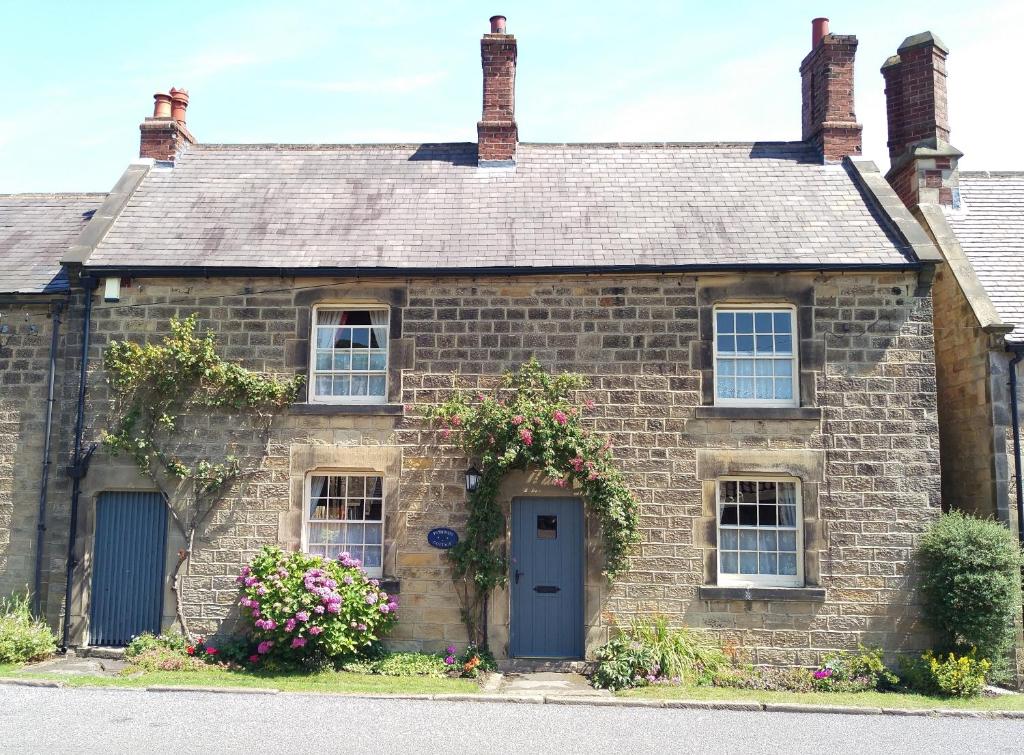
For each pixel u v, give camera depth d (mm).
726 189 13367
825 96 14094
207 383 11891
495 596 11422
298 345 11953
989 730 8820
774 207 12867
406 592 11469
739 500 11648
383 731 8242
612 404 11648
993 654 10734
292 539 11625
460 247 12172
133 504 11969
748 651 11180
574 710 9320
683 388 11641
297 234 12570
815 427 11500
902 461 11406
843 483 11406
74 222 14273
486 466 11383
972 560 10586
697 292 11797
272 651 10875
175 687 9664
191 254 12141
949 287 12789
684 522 11406
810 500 11391
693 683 10531
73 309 12164
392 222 12797
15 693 9391
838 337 11641
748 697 9977
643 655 10586
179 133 14422
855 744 8227
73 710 8719
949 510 12211
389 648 11391
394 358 11883
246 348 11961
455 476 11633
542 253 11977
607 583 11344
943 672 10367
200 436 11836
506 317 11883
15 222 14281
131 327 12070
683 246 12039
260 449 11797
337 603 10695
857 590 11227
